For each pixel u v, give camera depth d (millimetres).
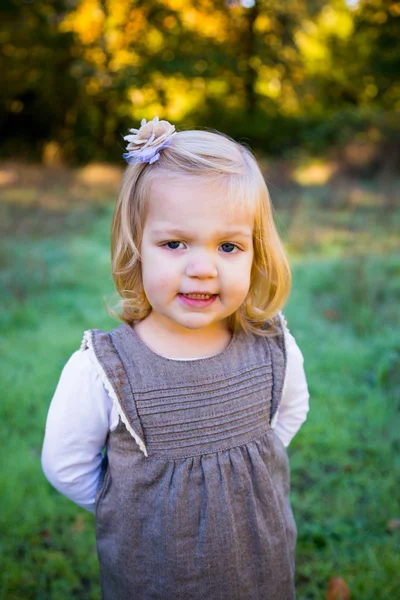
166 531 1291
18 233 7059
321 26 15992
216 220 1216
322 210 8703
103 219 8164
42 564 2162
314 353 3852
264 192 1341
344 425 3008
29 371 3615
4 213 7922
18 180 10461
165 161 1249
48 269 5672
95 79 14430
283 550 1405
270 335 1450
